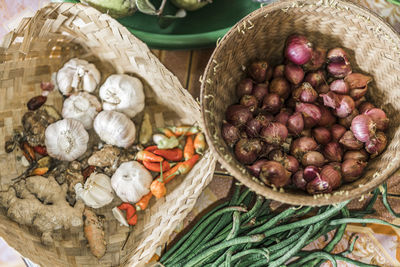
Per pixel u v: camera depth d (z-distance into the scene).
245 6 0.83
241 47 0.74
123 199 0.78
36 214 0.76
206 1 0.79
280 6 0.72
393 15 0.84
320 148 0.76
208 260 0.78
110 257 0.78
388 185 0.83
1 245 0.81
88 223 0.77
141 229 0.79
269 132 0.73
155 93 0.81
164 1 0.77
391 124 0.75
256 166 0.73
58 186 0.78
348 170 0.73
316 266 0.80
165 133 0.80
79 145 0.78
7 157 0.77
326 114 0.75
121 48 0.78
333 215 0.77
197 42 0.79
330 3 0.71
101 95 0.80
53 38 0.79
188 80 0.85
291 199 0.68
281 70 0.76
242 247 0.78
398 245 0.82
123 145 0.79
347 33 0.74
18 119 0.78
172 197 0.79
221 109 0.75
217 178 0.83
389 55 0.73
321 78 0.75
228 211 0.78
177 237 0.82
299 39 0.74
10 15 0.84
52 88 0.80
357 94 0.75
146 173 0.79
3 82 0.77
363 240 0.82
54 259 0.76
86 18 0.76
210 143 0.69
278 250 0.77
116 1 0.76
